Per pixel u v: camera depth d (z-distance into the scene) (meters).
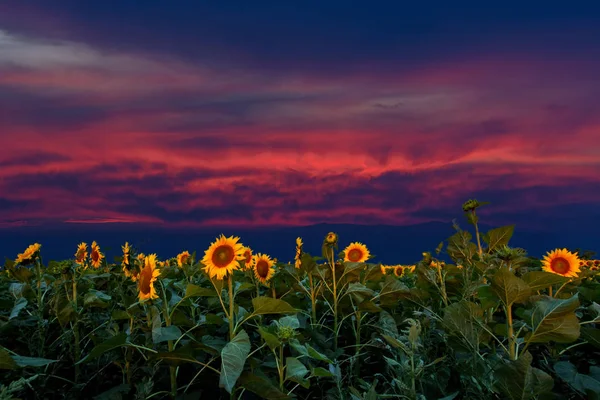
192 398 3.77
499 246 5.03
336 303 5.23
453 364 3.91
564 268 4.72
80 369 4.68
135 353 4.60
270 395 3.36
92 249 7.14
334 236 5.45
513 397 3.09
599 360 4.44
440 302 5.36
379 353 5.06
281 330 3.50
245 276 6.53
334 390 4.05
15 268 5.17
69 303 4.79
